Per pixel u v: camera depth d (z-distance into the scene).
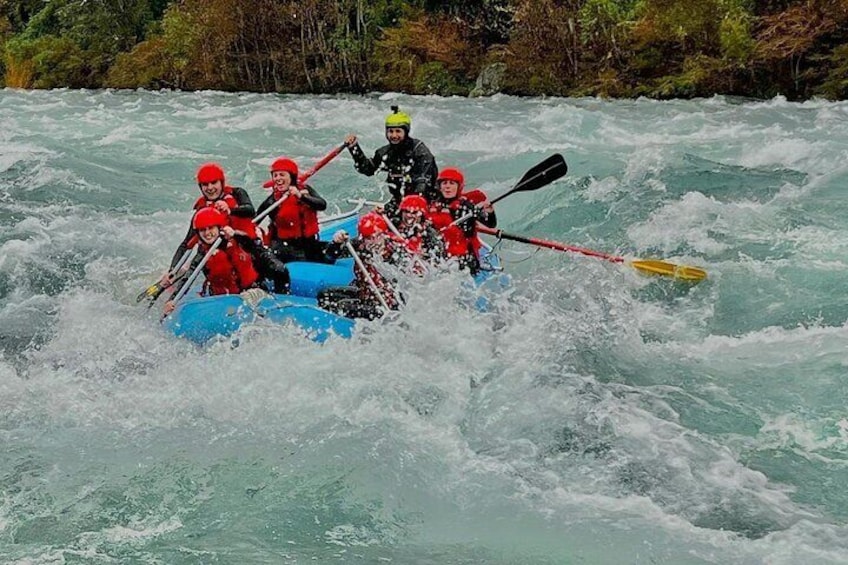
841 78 21.94
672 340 8.35
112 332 8.35
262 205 9.23
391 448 6.46
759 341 8.17
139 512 5.82
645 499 5.86
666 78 23.92
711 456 6.34
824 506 5.78
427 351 7.73
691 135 17.45
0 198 13.30
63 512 5.82
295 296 8.24
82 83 34.72
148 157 16.84
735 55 23.12
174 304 8.28
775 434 6.62
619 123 19.11
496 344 7.96
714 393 7.24
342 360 7.53
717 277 9.76
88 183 14.44
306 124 20.58
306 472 6.23
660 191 12.87
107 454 6.48
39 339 8.34
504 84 26.39
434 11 30.44
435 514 5.78
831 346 7.93
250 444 6.56
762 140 16.39
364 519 5.74
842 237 10.75
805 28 22.67
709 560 5.27
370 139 18.86
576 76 25.80
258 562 5.32
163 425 6.84
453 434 6.65
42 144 17.41
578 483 6.06
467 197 9.88
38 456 6.45
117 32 36.00
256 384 7.26
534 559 5.34
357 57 30.09
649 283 9.70
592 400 7.11
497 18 28.98
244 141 18.64
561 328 8.41
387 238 8.24
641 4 25.83
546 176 10.15
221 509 5.85
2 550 5.43
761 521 5.62
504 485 6.04
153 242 11.56
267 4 30.92
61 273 10.24
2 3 41.31
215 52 31.62
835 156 14.12
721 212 11.75
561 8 26.25
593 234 11.59
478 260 9.26
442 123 19.83
